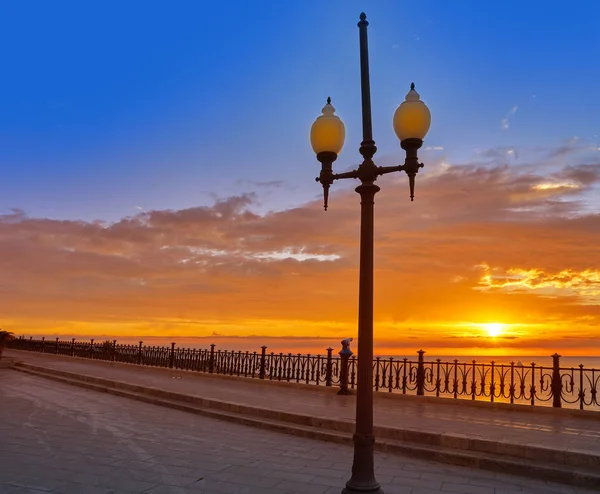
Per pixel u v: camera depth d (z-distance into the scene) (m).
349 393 13.05
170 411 11.41
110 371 18.92
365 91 5.80
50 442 7.93
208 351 18.73
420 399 12.07
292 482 6.04
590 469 6.45
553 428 8.58
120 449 7.55
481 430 8.23
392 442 7.98
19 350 32.66
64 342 28.20
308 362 14.91
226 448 7.78
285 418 9.69
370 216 5.49
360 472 5.13
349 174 5.69
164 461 6.89
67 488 5.65
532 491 5.98
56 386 15.91
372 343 5.29
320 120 5.88
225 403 10.97
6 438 8.16
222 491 5.67
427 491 5.86
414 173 5.31
